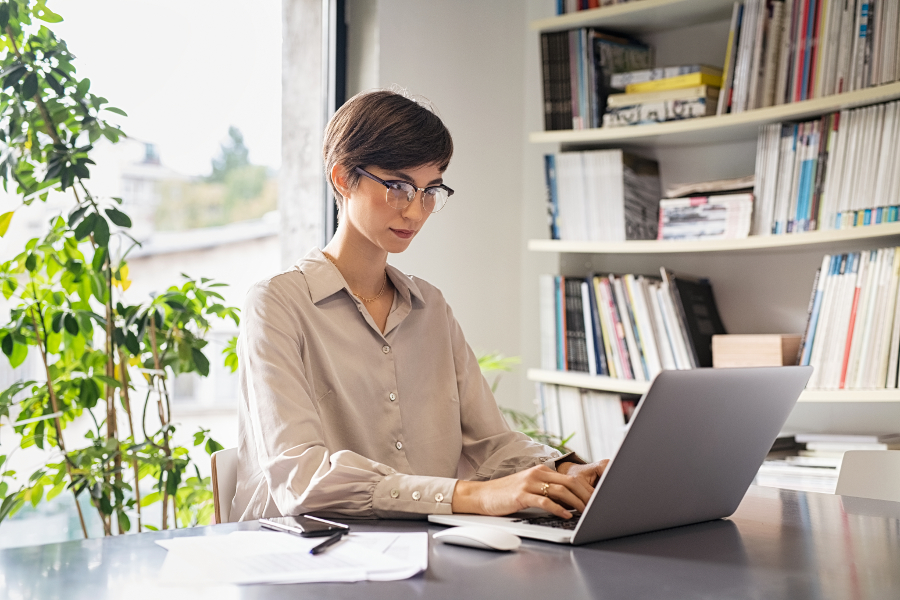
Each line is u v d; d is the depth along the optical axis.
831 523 1.09
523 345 3.01
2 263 1.87
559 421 2.71
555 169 2.73
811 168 2.24
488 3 2.95
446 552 0.89
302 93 2.77
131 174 5.26
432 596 0.72
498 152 2.96
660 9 2.53
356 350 1.43
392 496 1.09
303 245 2.75
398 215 1.34
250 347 1.29
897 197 2.07
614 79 2.62
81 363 1.96
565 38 2.69
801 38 2.25
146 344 2.07
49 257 1.92
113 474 1.94
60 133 1.94
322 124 2.74
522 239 3.03
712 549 0.92
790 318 2.52
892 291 2.07
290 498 1.13
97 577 0.77
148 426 2.63
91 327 1.90
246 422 1.36
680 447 0.95
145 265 5.41
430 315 1.57
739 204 2.36
